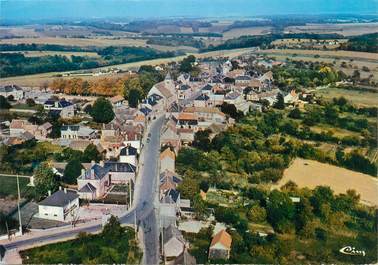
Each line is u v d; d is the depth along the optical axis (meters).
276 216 163.25
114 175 196.12
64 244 147.00
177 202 169.00
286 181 193.00
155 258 139.12
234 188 188.25
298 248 150.62
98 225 159.38
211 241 147.38
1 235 151.12
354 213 171.62
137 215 165.50
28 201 180.38
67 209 167.00
